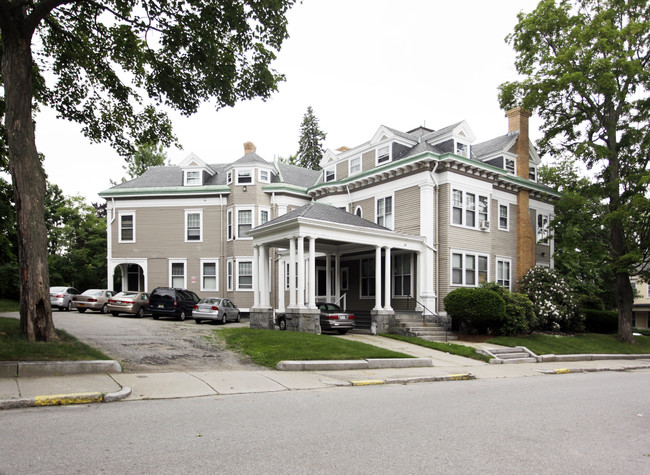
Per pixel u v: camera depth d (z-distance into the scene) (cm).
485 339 2014
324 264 2878
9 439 570
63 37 1470
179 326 2052
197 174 3188
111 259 3106
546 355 1819
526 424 720
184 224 3105
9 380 888
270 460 513
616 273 2411
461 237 2342
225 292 3031
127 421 673
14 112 1090
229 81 1503
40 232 1106
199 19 1350
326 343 1512
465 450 570
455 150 2447
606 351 2094
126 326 1891
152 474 461
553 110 2522
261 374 1136
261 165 3044
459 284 2314
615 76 2280
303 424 679
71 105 1620
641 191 2309
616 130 2395
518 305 2130
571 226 2717
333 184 2811
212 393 917
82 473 458
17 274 3247
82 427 633
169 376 1039
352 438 610
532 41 2480
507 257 2616
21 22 1101
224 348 1490
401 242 2211
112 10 1370
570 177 2873
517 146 2786
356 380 1126
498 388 1110
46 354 1011
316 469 488
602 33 2238
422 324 2159
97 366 1023
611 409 866
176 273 3089
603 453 576
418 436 629
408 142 2595
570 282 3119
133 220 3128
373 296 2586
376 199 2589
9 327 1169
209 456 521
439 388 1086
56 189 4169
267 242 2155
